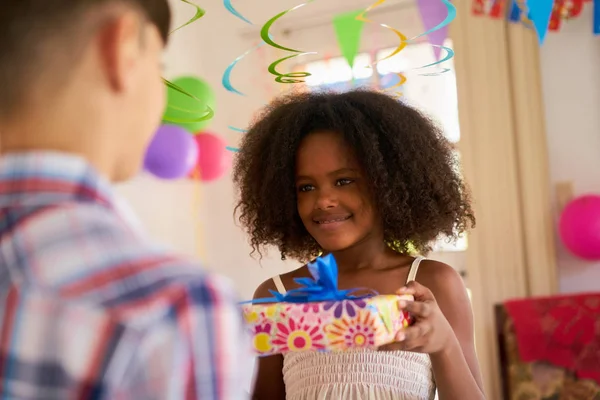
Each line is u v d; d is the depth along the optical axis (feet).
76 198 1.38
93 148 1.45
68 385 1.20
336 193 3.30
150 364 1.19
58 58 1.41
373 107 3.60
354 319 2.38
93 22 1.44
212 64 8.63
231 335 1.30
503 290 7.61
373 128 3.48
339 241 3.28
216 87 8.63
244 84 8.68
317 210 3.33
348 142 3.34
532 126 7.58
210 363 1.24
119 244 1.32
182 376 1.21
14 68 1.40
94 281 1.26
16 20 1.40
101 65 1.45
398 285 3.34
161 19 1.64
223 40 8.71
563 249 7.68
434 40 6.18
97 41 1.45
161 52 1.69
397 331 2.50
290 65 8.52
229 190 8.79
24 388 1.23
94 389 1.18
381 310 2.41
